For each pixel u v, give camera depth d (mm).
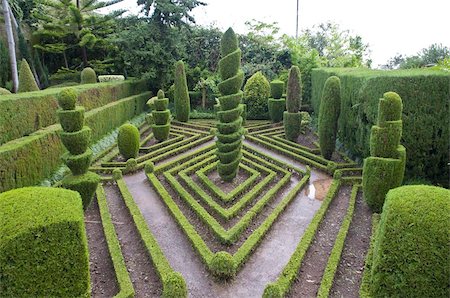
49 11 28906
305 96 25422
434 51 23828
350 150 14695
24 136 11383
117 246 7480
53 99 13844
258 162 14016
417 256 5242
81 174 9523
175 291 5730
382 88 11203
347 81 14922
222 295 6398
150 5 25172
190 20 27078
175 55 26844
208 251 7461
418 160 10836
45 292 4898
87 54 27859
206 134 19141
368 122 12359
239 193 10656
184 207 10039
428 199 5492
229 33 10828
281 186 11430
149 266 7191
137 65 25750
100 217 9320
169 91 27078
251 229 8789
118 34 25938
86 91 16938
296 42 30344
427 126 10570
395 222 5453
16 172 9492
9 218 4797
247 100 23719
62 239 4945
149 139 18391
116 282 6566
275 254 7770
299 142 18047
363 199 10188
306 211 9945
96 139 16281
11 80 23062
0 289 4645
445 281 5105
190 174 12633
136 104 24297
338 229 8789
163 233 8633
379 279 5582
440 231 5133
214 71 30312
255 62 28672
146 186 11883
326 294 6008
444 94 10281
